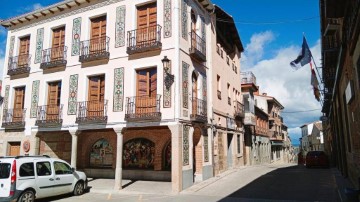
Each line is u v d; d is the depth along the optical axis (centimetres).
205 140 1661
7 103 1859
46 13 1786
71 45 1680
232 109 2289
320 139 5716
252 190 1295
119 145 1436
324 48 1241
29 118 1750
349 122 1212
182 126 1368
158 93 1391
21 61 1842
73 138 1571
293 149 7925
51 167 1166
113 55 1533
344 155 1575
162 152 1680
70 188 1232
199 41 1609
